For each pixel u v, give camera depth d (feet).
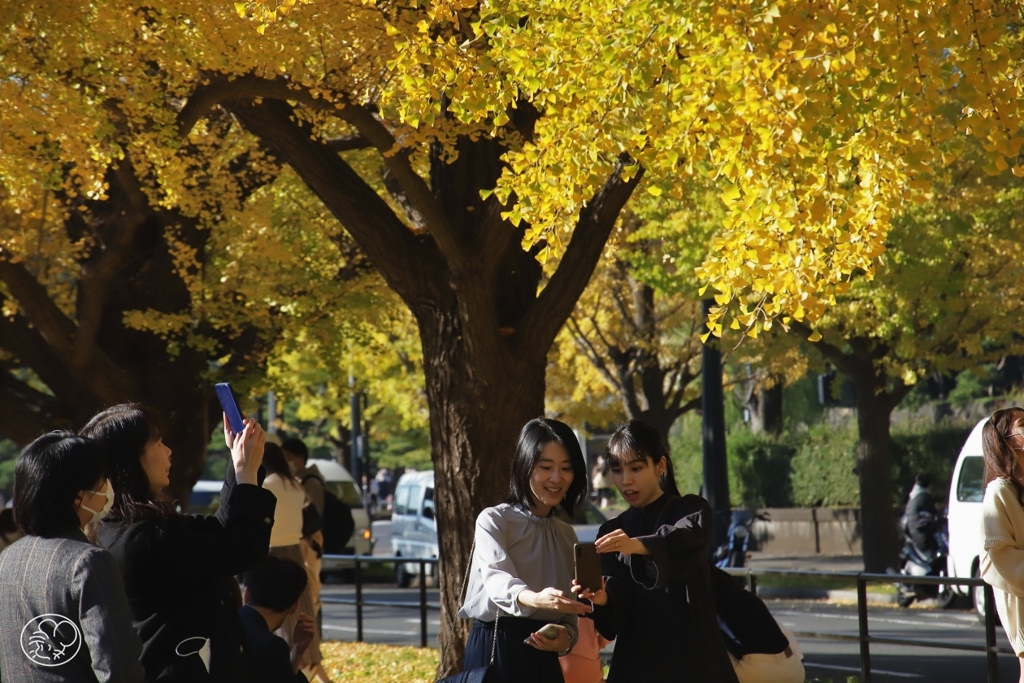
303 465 39.19
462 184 33.78
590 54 21.20
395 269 33.37
